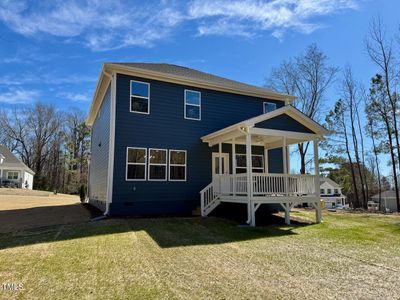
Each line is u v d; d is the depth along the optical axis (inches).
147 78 471.8
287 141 498.0
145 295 142.8
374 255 225.5
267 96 576.7
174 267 187.3
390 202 1531.7
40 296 141.3
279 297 141.8
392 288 155.6
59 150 1728.6
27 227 327.9
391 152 797.9
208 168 501.4
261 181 382.3
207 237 285.9
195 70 650.8
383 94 814.5
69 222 362.6
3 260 199.0
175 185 469.1
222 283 159.9
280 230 336.2
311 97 946.7
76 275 170.9
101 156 548.4
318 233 319.9
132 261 199.2
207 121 513.3
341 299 140.6
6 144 1643.7
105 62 433.1
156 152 462.6
